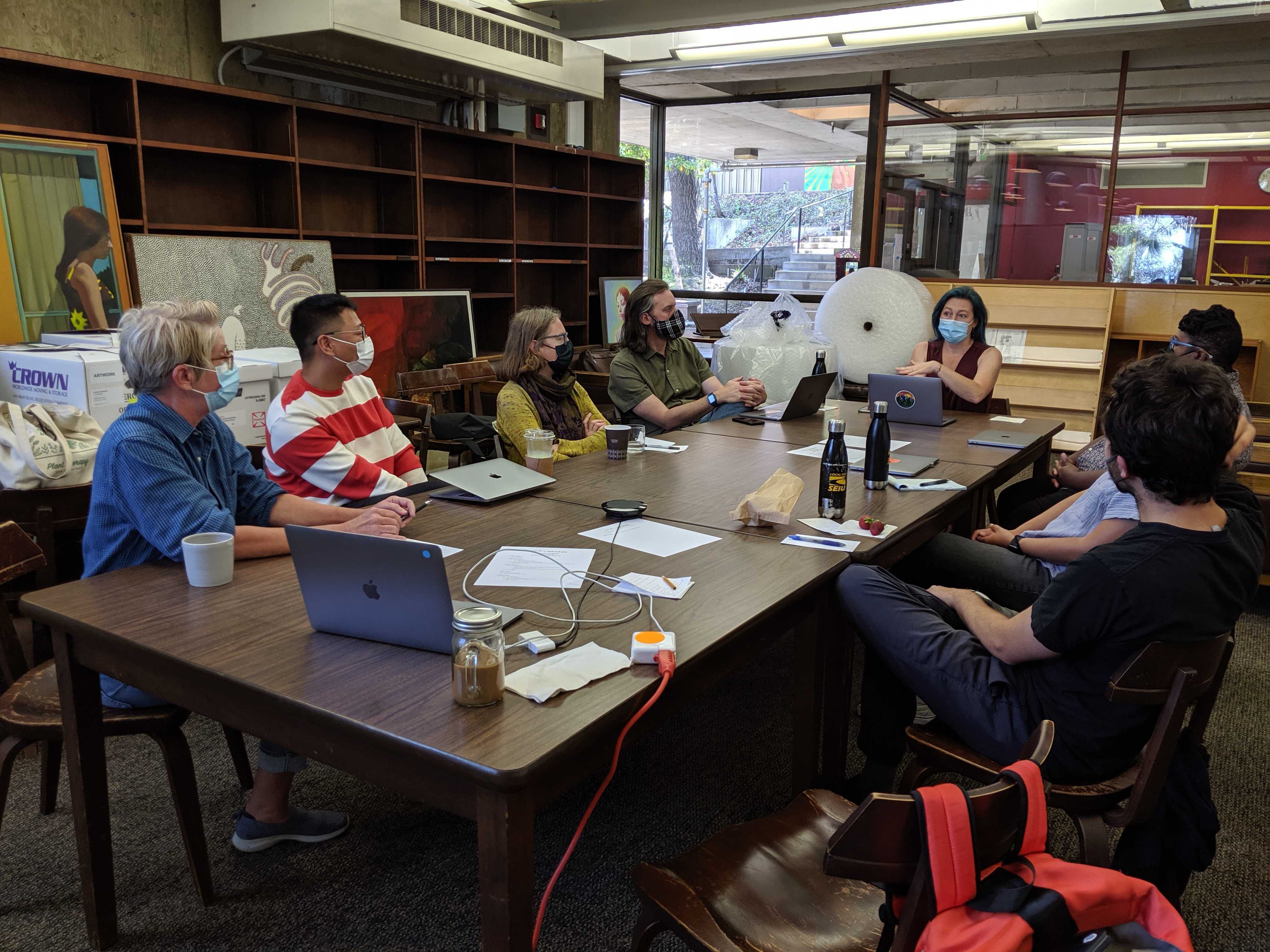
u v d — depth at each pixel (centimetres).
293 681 127
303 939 170
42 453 262
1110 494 226
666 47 657
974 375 418
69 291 376
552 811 218
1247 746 254
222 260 433
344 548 135
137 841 199
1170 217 674
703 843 137
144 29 430
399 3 456
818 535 209
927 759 170
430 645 138
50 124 396
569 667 131
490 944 113
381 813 212
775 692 286
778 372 465
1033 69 696
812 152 803
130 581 169
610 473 272
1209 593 144
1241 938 178
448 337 582
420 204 552
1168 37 589
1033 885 97
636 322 381
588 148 737
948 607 187
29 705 177
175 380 177
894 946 97
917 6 549
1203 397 138
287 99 461
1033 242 721
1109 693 143
